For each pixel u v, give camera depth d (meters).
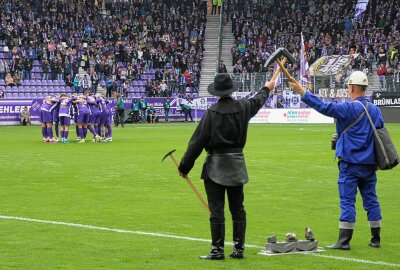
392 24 102.12
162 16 107.44
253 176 31.69
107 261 15.66
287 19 107.31
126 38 102.94
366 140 16.77
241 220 15.89
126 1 107.12
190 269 14.93
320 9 107.69
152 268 15.03
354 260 15.73
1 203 24.11
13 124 88.06
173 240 17.92
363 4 99.38
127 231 19.08
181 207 23.16
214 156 15.57
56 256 16.12
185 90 101.31
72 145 51.97
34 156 42.22
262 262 15.53
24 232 18.97
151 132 70.19
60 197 25.48
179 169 15.91
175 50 103.94
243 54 102.12
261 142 53.72
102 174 32.62
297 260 15.70
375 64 96.06
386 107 86.81
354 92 17.19
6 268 14.95
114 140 57.59
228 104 15.60
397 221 20.69
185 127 81.56
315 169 34.56
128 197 25.45
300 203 24.08
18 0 98.62
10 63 92.38
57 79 94.75
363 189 17.22
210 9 114.25
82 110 54.94
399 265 15.29
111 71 97.38
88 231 19.09
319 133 65.88
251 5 109.81
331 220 20.88
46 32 97.88
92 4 104.00
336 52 99.00
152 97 97.62
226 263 15.45
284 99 90.62
